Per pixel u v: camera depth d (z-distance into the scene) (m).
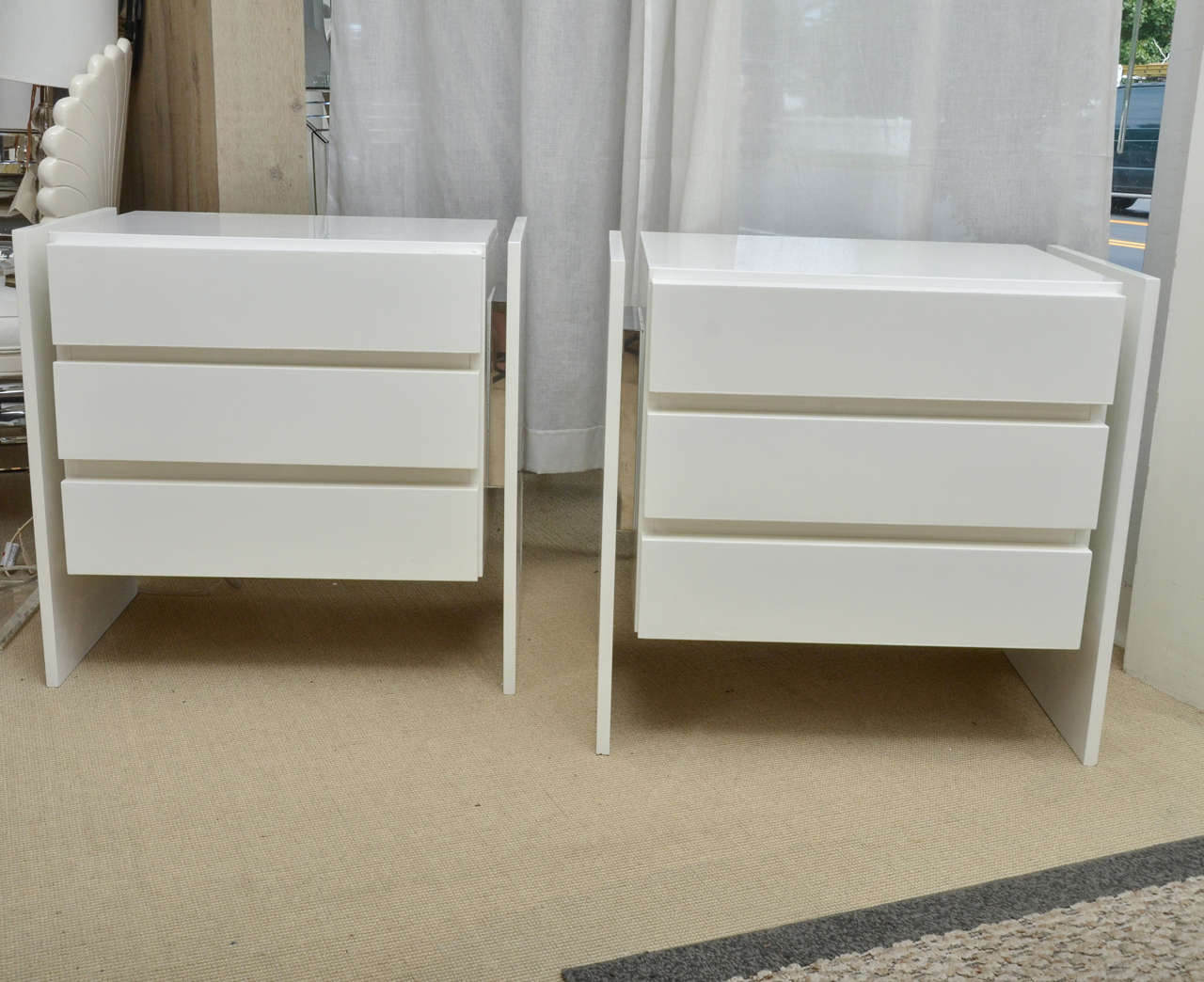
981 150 1.77
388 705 1.49
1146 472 1.71
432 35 1.87
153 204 2.16
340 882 1.12
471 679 1.57
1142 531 1.60
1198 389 1.50
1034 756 1.42
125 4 2.04
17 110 2.10
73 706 1.46
